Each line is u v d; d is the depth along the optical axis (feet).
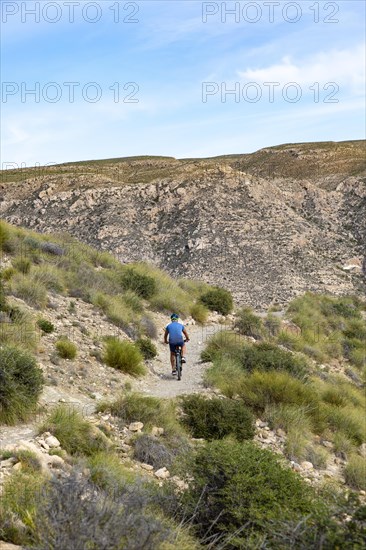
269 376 42.80
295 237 239.50
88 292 60.44
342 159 422.41
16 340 38.93
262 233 240.53
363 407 53.72
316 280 204.13
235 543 16.67
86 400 34.42
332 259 230.89
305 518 13.44
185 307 77.00
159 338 61.77
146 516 15.29
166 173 313.94
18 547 14.20
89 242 237.45
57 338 44.50
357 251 241.35
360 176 334.65
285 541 13.82
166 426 30.96
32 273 58.03
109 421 30.48
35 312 48.49
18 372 28.60
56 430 25.32
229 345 57.11
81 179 301.63
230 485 18.43
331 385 55.11
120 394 37.27
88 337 47.91
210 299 87.45
